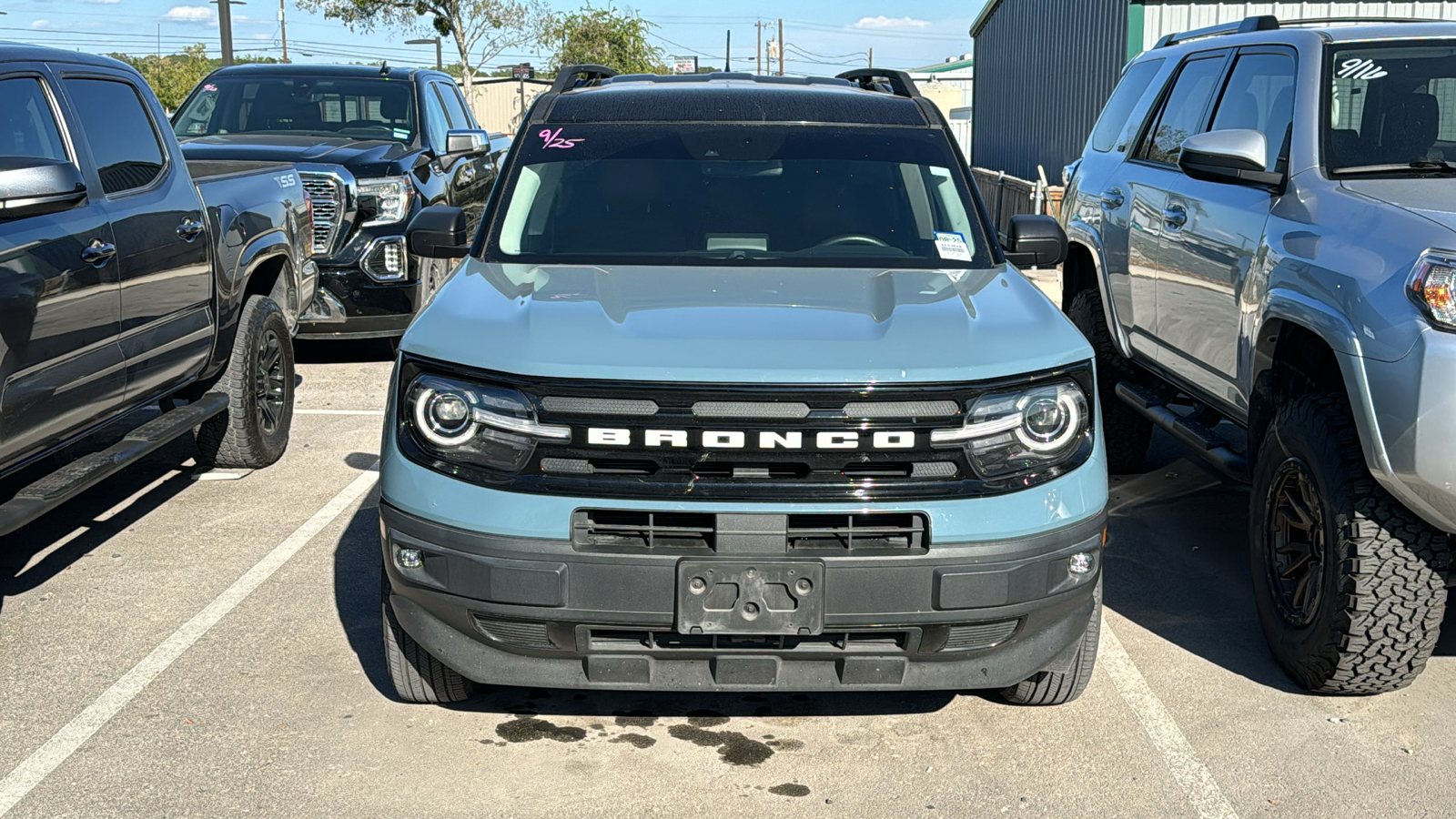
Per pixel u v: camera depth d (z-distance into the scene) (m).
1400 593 3.74
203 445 6.26
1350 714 3.96
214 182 5.98
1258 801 3.45
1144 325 5.73
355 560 5.19
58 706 3.90
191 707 3.90
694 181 4.57
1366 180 4.22
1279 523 4.21
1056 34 21.05
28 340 4.14
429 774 3.53
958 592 3.26
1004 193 17.44
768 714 3.93
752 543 3.20
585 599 3.24
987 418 3.28
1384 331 3.57
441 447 3.32
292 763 3.58
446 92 11.24
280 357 6.57
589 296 3.76
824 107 4.96
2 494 5.89
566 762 3.62
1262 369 4.41
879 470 3.26
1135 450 6.43
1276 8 16.02
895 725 3.86
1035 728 3.85
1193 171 4.79
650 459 3.23
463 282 3.99
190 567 5.10
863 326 3.53
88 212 4.62
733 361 3.25
